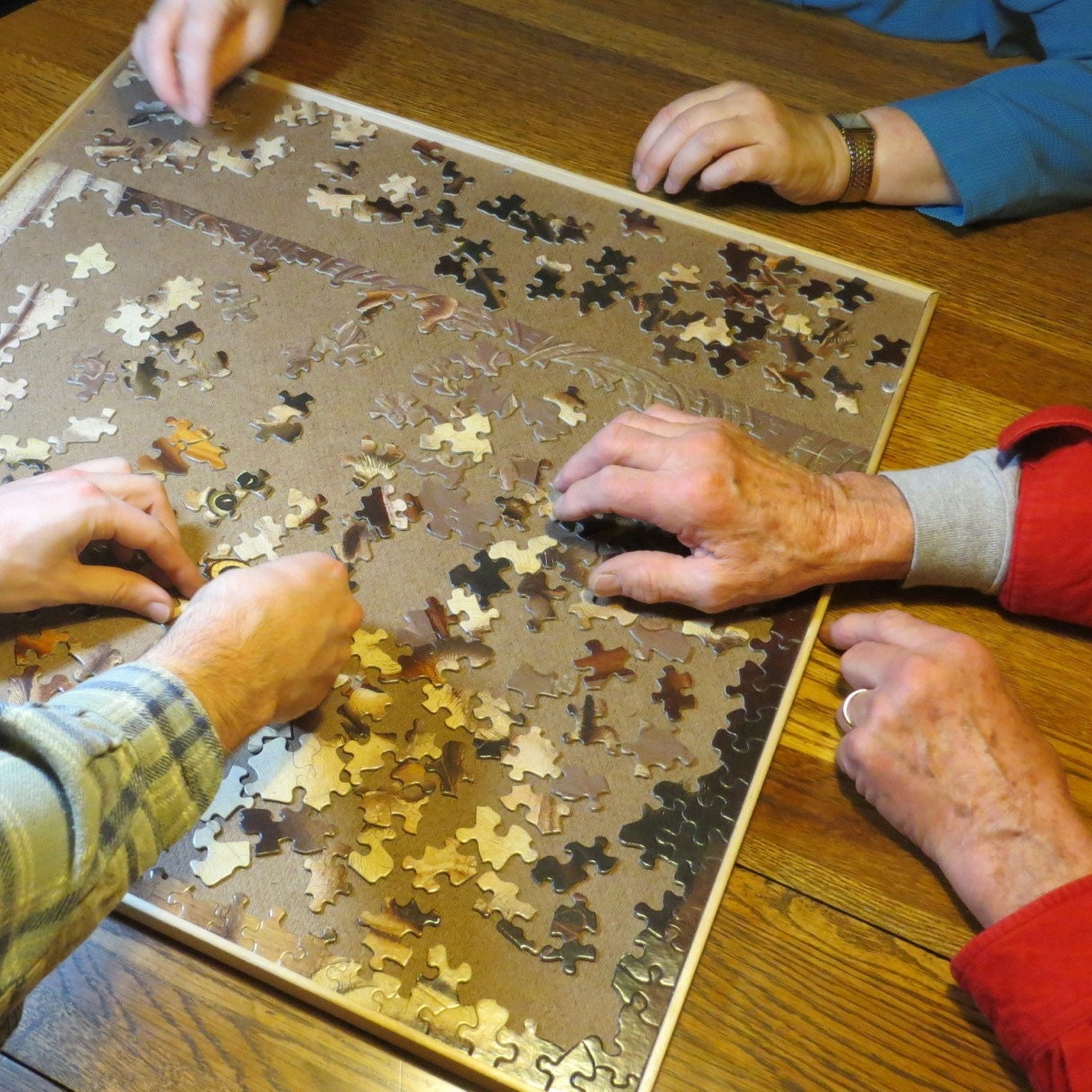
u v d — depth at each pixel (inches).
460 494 37.8
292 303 41.6
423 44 50.1
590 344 41.8
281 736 32.6
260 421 38.7
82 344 39.8
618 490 35.0
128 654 33.6
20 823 19.2
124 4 50.3
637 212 45.6
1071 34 47.1
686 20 52.3
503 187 45.6
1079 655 37.1
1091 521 35.1
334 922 30.3
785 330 42.9
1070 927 28.6
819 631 36.7
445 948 30.1
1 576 31.5
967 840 31.2
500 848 31.6
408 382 40.1
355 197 44.7
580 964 30.2
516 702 34.0
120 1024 29.1
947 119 45.5
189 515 36.4
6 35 48.3
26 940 20.1
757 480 35.2
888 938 31.6
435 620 35.2
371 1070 29.1
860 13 52.5
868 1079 29.6
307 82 48.0
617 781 33.0
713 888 31.5
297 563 31.5
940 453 40.9
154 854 23.5
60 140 45.0
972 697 32.6
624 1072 28.9
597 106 48.9
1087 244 47.1
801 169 44.8
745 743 34.1
